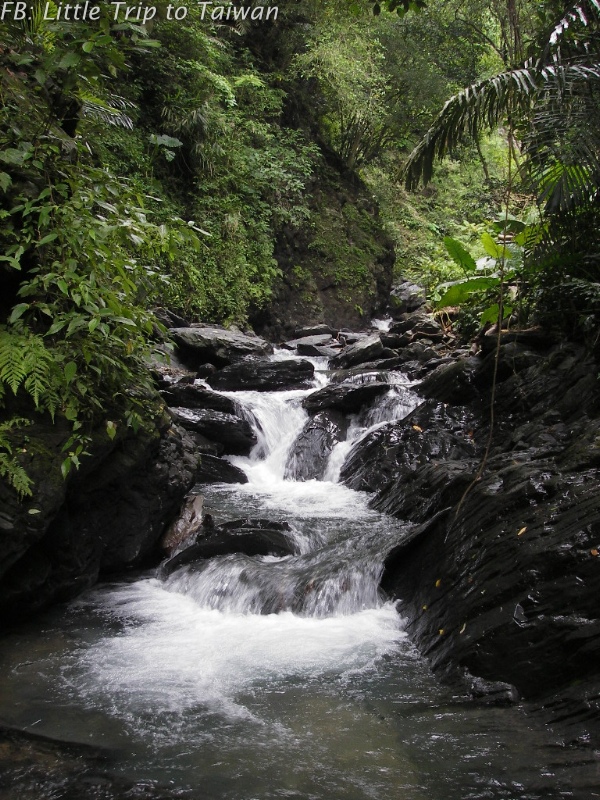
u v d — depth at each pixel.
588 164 4.98
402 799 2.80
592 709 3.33
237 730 3.36
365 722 3.46
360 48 17.39
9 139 4.25
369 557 5.34
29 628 4.54
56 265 4.05
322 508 7.16
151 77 13.99
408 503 6.62
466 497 5.20
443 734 3.33
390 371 10.33
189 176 14.42
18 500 4.00
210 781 2.91
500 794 2.83
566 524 4.22
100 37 3.94
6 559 4.03
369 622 4.83
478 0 17.16
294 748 3.20
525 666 3.75
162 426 5.57
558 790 2.84
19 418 4.13
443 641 4.23
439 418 8.21
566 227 6.34
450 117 5.50
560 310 7.55
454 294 8.34
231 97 14.60
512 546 4.34
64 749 3.12
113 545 5.24
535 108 5.24
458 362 8.59
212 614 4.94
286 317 15.70
